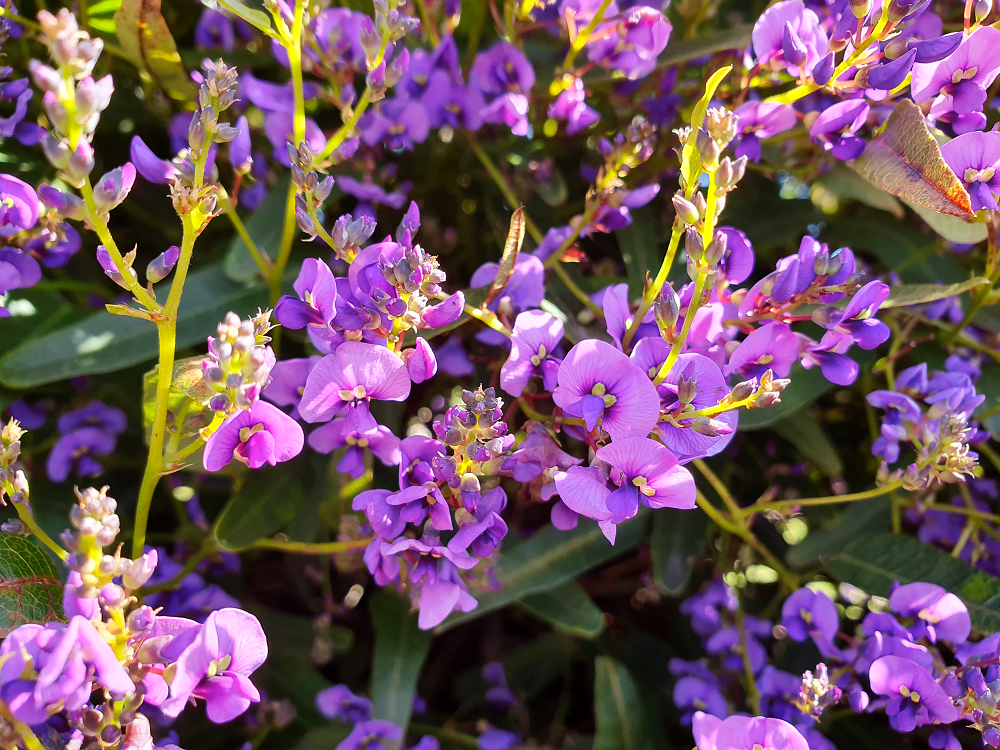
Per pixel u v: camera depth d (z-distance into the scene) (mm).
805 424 168
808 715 149
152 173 131
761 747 126
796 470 191
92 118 97
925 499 167
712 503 172
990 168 140
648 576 193
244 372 105
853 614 171
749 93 171
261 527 147
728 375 128
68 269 181
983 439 156
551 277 158
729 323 131
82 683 97
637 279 165
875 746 166
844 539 165
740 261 133
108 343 147
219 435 115
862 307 126
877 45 135
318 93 159
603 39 161
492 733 168
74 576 101
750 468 192
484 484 130
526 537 167
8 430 114
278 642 167
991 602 151
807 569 175
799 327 158
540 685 188
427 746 158
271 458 119
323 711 159
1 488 114
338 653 176
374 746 148
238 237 157
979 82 145
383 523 121
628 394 115
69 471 165
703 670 168
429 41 174
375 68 127
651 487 115
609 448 112
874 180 144
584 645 187
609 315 126
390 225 184
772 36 147
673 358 114
